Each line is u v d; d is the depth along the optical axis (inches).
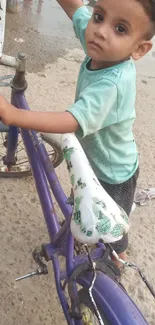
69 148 50.1
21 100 67.3
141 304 72.6
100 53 51.4
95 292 47.2
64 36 141.0
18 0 154.9
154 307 72.7
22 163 88.1
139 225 85.9
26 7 151.4
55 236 57.2
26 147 63.2
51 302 70.2
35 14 148.6
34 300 69.9
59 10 154.3
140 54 53.1
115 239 45.9
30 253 76.1
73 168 49.1
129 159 62.2
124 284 74.7
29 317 67.7
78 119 49.2
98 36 50.5
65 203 56.8
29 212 83.2
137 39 50.9
